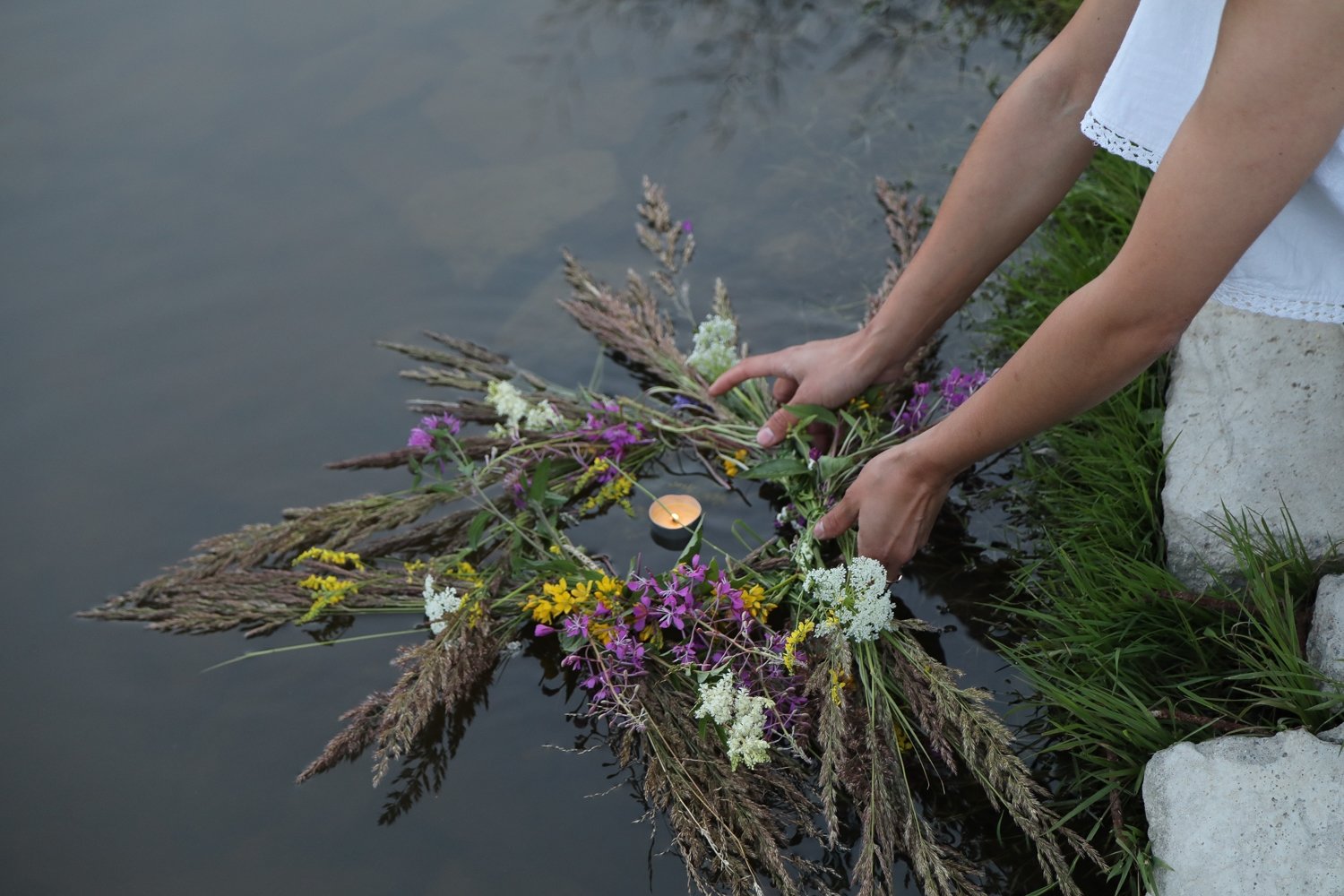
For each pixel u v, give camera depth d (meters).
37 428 2.79
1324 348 2.19
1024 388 1.68
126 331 3.04
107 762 2.13
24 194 3.47
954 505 2.47
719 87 3.74
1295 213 1.53
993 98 3.60
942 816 1.96
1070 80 1.92
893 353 2.32
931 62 3.78
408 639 2.34
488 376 2.84
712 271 3.08
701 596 2.17
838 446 2.44
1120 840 1.75
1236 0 1.24
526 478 2.49
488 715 2.18
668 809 1.97
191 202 3.42
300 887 1.93
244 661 2.31
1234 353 2.26
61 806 2.07
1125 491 2.27
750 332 2.89
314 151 3.58
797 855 1.93
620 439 2.56
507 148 3.55
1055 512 2.36
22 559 2.50
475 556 2.47
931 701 2.03
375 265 3.19
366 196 3.41
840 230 3.17
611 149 3.53
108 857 1.99
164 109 3.77
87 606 2.41
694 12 4.11
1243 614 1.98
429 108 3.73
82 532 2.55
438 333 2.97
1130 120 1.63
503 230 3.26
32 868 1.97
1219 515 2.03
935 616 2.27
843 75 3.76
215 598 2.37
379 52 3.99
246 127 3.69
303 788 2.08
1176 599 2.00
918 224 3.05
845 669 1.97
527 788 2.06
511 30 4.08
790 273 3.06
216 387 2.88
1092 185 2.98
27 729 2.19
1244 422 2.15
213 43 4.07
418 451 2.58
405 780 2.08
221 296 3.12
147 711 2.22
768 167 3.42
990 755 1.85
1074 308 1.55
